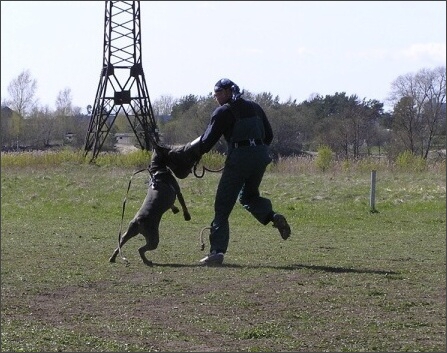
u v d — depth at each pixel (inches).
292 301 354.3
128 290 382.3
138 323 318.0
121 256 486.0
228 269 437.7
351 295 366.0
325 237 619.8
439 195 975.0
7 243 563.8
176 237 614.9
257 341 291.4
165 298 363.6
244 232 658.8
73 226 708.0
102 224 730.2
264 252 516.7
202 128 1323.8
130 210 870.4
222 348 282.4
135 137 1641.2
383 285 389.7
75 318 328.2
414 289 381.4
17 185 1079.6
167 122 1462.8
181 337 296.8
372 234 645.9
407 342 289.9
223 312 335.3
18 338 296.8
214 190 1021.8
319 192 1013.2
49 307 349.1
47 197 979.9
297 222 756.6
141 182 1101.1
